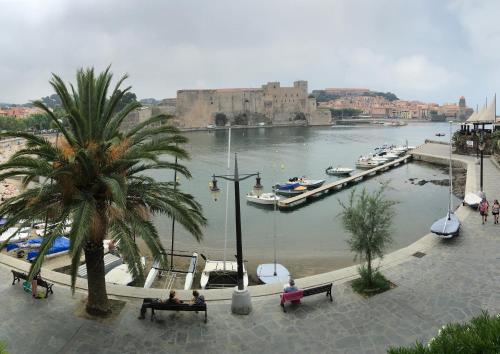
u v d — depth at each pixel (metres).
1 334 13.35
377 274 17.42
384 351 12.53
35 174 13.50
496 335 6.30
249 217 43.75
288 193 56.19
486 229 25.05
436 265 19.36
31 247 27.89
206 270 24.12
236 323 14.39
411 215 41.12
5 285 17.12
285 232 37.66
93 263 14.46
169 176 75.12
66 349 12.61
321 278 18.19
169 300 14.53
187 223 14.38
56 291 16.64
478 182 43.72
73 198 13.28
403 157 84.44
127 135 15.65
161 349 12.74
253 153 112.94
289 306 15.65
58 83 14.12
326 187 55.72
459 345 6.30
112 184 12.36
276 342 13.16
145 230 13.57
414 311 14.93
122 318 14.56
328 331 13.77
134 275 12.87
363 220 17.02
